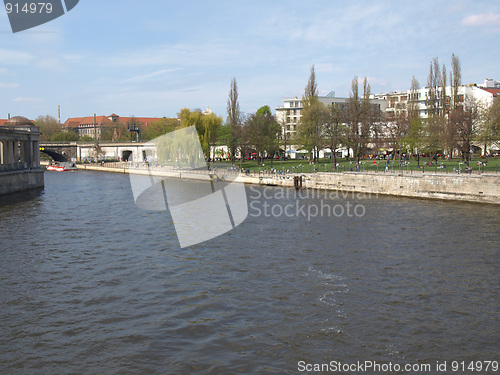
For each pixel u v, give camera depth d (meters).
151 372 13.62
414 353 14.73
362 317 17.53
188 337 15.95
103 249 28.48
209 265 24.70
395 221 37.69
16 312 18.16
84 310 18.39
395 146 85.06
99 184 78.69
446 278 22.27
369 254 26.91
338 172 65.44
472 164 63.34
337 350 14.91
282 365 14.02
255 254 27.00
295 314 17.84
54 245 29.70
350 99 89.94
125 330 16.50
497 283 21.45
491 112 63.44
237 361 14.26
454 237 31.08
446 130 67.06
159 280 22.17
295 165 89.19
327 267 24.23
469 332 16.25
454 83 86.50
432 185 52.16
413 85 97.75
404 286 21.11
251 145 94.00
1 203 52.94
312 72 92.25
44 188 72.81
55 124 187.75
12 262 25.52
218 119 74.44
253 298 19.62
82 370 13.70
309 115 86.62
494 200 46.38
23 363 14.09
